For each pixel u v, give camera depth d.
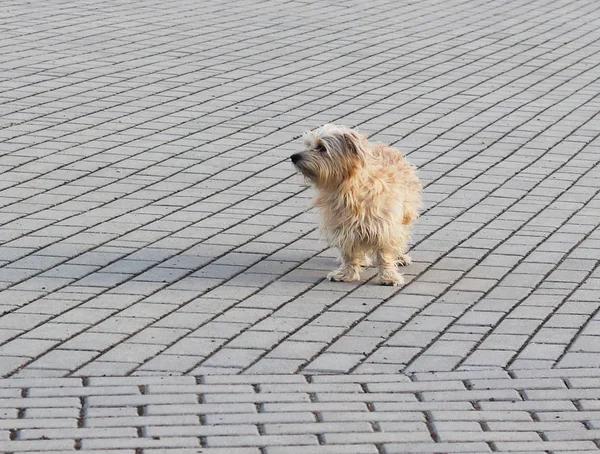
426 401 7.05
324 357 7.71
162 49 17.69
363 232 9.01
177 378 7.27
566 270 9.58
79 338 7.89
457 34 19.92
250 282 9.16
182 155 12.72
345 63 17.36
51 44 17.62
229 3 21.84
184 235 10.23
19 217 10.48
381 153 9.50
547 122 14.61
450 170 12.51
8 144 12.76
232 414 6.77
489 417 6.84
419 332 8.21
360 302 8.81
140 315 8.36
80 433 6.46
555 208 11.30
